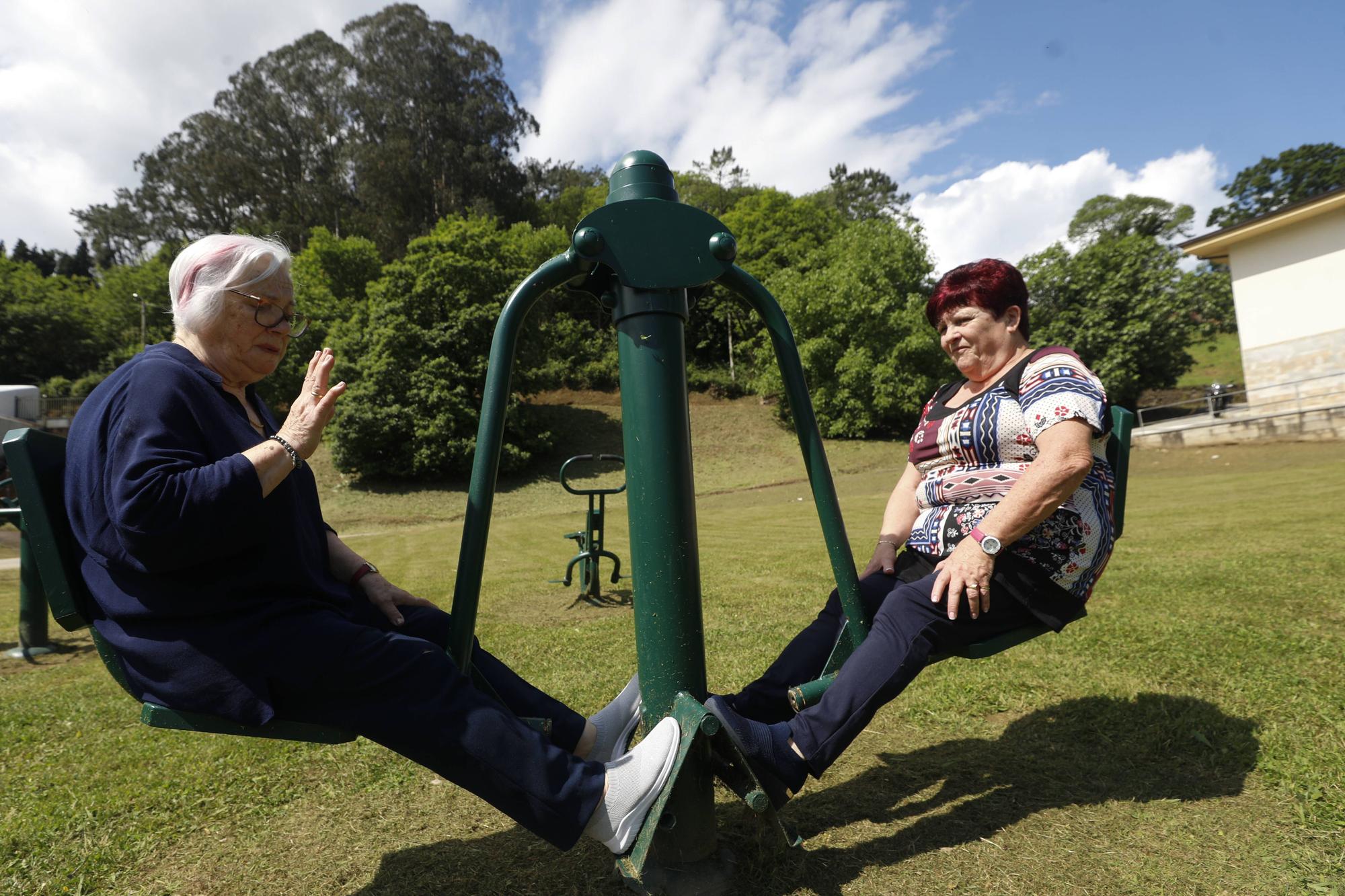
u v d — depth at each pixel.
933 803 1.89
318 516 1.61
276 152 54.50
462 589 1.49
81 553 1.34
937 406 2.03
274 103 54.41
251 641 1.27
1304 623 3.30
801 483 23.20
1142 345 30.44
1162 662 2.84
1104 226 56.94
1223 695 2.47
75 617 1.32
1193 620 3.45
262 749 2.47
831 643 1.80
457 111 53.69
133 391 1.25
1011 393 1.80
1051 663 2.95
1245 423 19.17
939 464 1.96
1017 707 2.53
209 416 1.31
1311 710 2.27
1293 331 19.38
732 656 3.43
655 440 1.48
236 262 1.40
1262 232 19.67
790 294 30.33
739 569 6.60
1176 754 2.08
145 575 1.26
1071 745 2.20
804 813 1.86
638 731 2.62
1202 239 20.62
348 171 52.41
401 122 53.00
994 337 1.90
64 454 1.40
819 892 1.50
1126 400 32.09
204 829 1.90
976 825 1.75
